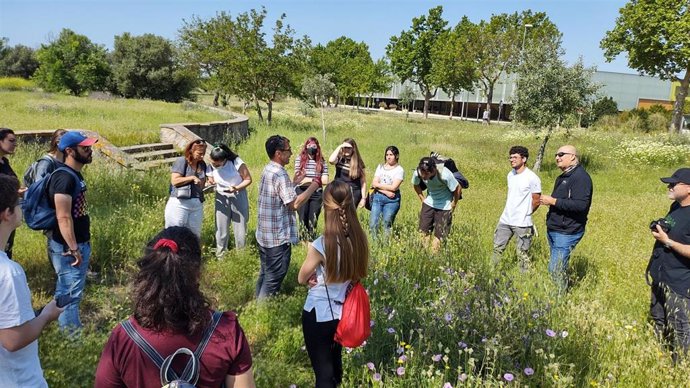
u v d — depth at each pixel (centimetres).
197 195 602
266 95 2694
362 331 338
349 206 338
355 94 6488
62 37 4412
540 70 1858
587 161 1961
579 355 396
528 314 427
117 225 666
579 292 564
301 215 742
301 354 424
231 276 573
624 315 520
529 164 1986
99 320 471
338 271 334
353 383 367
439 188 695
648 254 747
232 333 190
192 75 3438
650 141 2322
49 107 1972
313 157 741
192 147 589
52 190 388
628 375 377
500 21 4844
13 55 5566
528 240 641
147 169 1080
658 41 2730
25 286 227
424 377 343
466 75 4828
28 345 234
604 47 2966
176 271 182
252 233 752
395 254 589
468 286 481
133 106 2541
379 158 1714
